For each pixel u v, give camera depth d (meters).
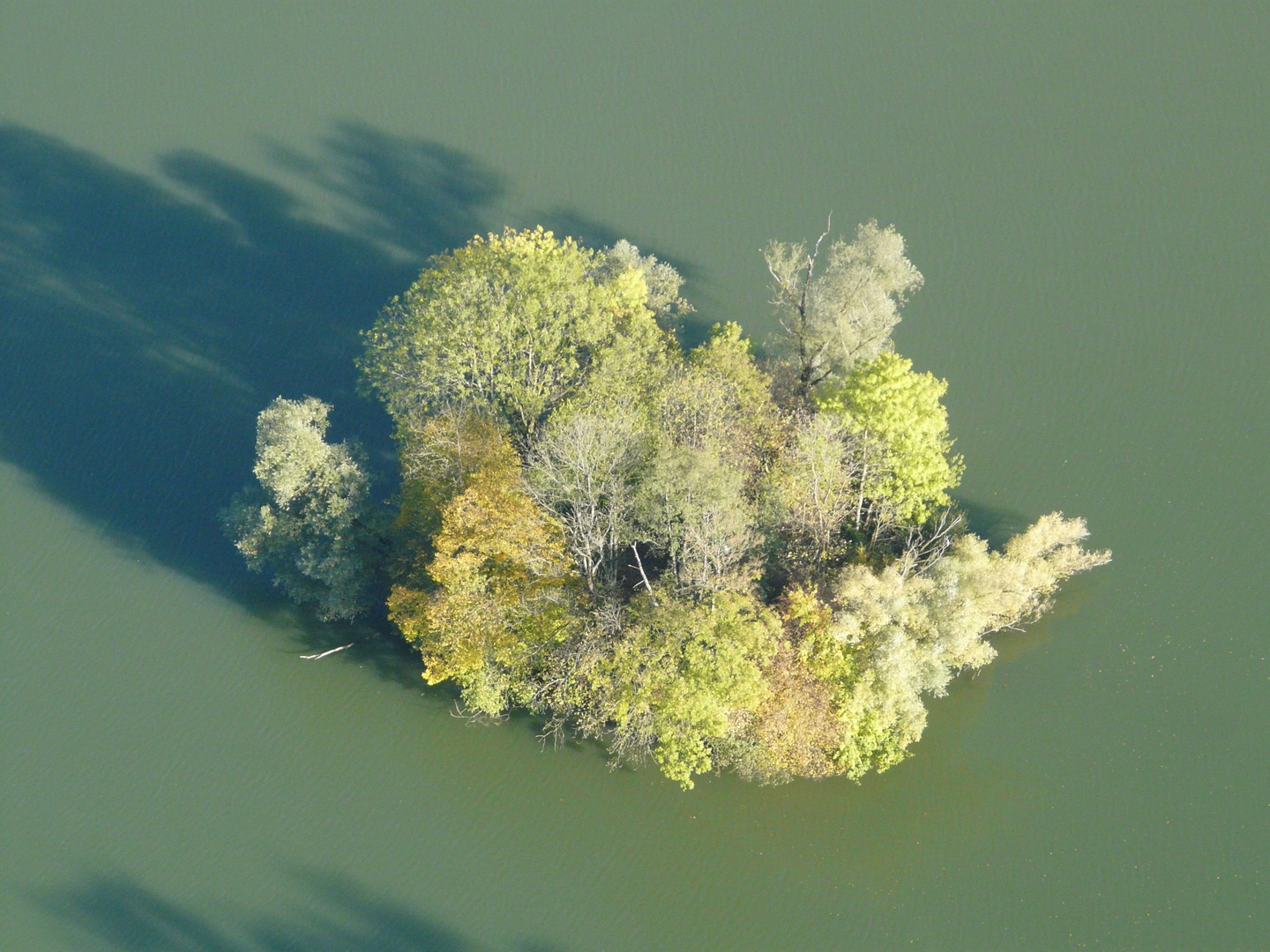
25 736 70.31
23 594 75.88
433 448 65.38
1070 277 83.75
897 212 88.31
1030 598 68.62
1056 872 62.47
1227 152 89.62
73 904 64.50
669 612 60.75
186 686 71.75
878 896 62.44
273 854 65.56
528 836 65.31
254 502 73.25
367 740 68.94
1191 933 60.31
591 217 89.75
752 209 89.62
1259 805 63.69
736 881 63.25
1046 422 77.31
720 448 66.56
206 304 87.50
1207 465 74.88
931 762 66.19
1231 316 81.12
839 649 61.06
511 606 61.84
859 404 65.50
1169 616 69.75
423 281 75.25
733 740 63.66
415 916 63.12
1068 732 66.56
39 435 82.69
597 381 68.75
